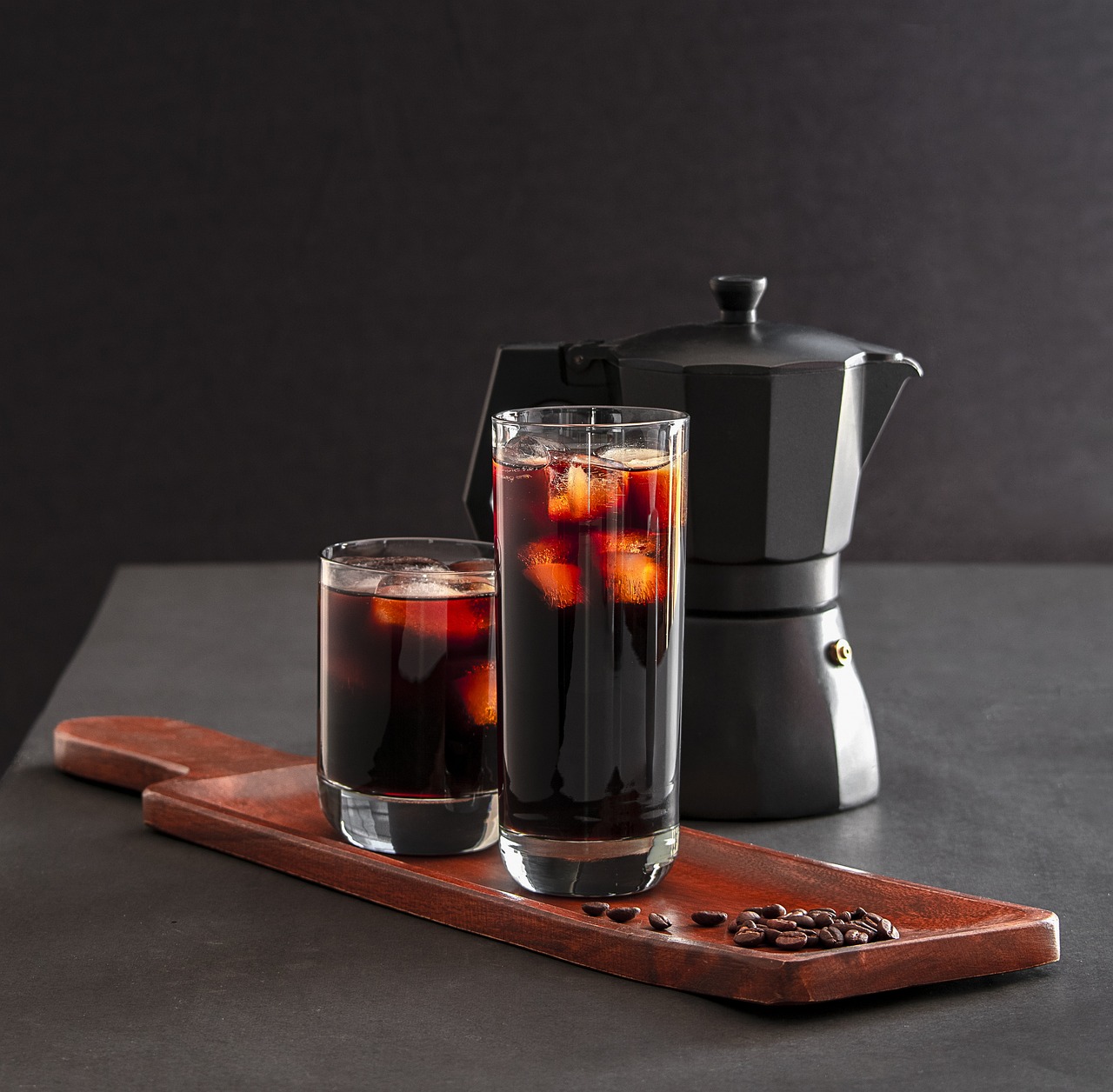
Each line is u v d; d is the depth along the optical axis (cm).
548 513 89
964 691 152
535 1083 71
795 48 303
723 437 108
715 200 307
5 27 297
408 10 300
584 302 310
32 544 315
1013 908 86
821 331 114
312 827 108
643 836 91
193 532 316
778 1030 77
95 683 158
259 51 301
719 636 113
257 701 151
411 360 311
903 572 214
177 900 98
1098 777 124
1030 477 317
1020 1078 71
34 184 303
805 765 114
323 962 87
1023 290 311
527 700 90
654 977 82
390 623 98
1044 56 303
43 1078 72
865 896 92
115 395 311
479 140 304
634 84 303
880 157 306
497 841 103
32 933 92
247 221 306
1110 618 185
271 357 311
